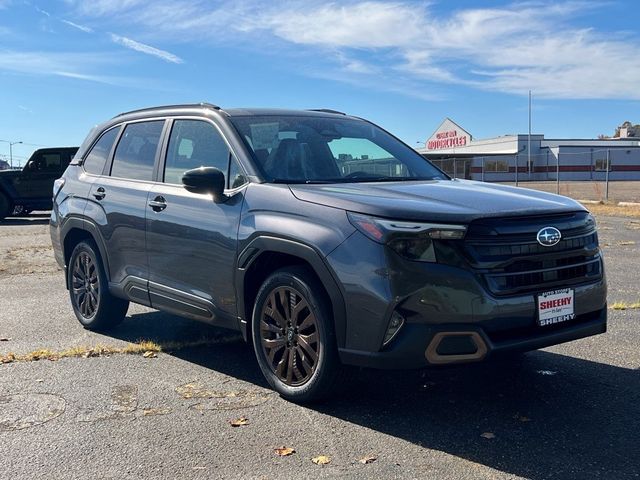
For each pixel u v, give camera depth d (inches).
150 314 283.3
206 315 195.0
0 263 450.0
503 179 2527.1
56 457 141.6
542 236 155.6
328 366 160.7
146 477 132.0
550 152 2527.1
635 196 1221.7
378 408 167.8
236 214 181.9
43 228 737.6
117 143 245.8
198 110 213.0
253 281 183.2
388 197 161.6
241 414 164.7
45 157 837.2
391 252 148.3
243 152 189.5
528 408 167.3
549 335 156.9
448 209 151.3
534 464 135.3
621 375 192.2
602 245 491.5
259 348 179.0
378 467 134.8
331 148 204.7
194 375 196.5
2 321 270.1
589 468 133.3
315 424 157.6
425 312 145.9
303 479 130.0
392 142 227.3
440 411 165.8
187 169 207.5
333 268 155.0
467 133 1982.0
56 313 285.9
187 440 149.4
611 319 259.3
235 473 133.1
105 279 241.0
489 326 147.9
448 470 133.1
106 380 192.4
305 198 167.6
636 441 146.3
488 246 149.3
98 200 238.5
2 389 185.0
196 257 194.2
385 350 149.3
